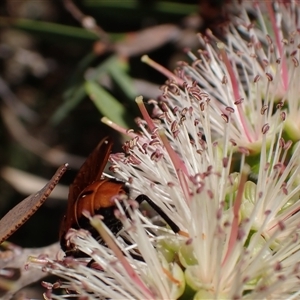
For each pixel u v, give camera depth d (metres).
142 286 0.15
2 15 0.25
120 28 0.22
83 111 0.22
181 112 0.16
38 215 0.22
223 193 0.15
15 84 0.25
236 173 0.16
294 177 0.16
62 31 0.21
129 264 0.15
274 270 0.15
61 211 0.22
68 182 0.22
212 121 0.17
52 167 0.24
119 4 0.21
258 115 0.17
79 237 0.15
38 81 0.25
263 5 0.20
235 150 0.17
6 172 0.22
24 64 0.25
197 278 0.15
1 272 0.18
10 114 0.24
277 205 0.16
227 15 0.20
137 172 0.16
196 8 0.21
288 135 0.17
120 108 0.19
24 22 0.21
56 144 0.24
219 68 0.18
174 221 0.16
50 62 0.24
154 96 0.21
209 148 0.16
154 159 0.16
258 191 0.16
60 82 0.24
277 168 0.16
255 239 0.15
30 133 0.24
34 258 0.16
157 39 0.21
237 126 0.17
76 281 0.15
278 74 0.17
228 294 0.15
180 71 0.18
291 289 0.15
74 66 0.22
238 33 0.19
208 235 0.15
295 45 0.18
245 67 0.18
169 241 0.15
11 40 0.25
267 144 0.17
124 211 0.16
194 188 0.15
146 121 0.16
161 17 0.21
